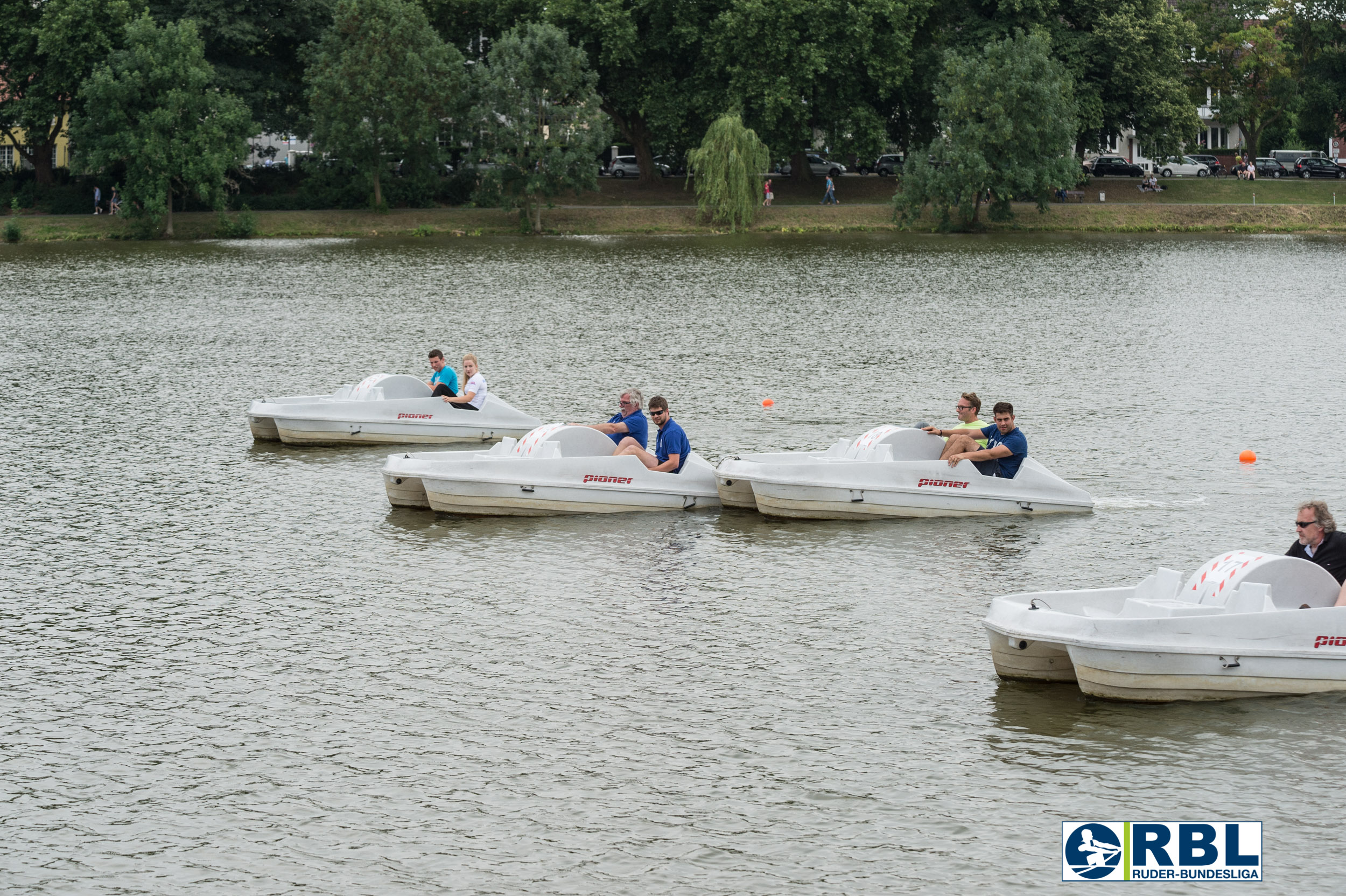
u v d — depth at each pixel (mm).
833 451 25594
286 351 46438
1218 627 15664
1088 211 107875
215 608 19828
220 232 101562
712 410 35500
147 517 24859
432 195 111000
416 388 33031
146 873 12648
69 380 40469
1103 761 14492
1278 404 35719
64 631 18922
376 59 101750
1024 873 12461
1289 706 15695
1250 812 13453
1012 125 102312
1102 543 22875
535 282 69438
